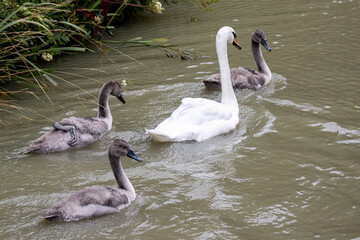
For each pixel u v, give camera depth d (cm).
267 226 595
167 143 700
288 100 766
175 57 891
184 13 1113
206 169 660
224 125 713
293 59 864
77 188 638
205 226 595
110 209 607
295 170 654
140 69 857
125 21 1077
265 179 645
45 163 673
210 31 975
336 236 585
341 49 881
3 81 802
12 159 679
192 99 714
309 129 711
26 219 603
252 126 724
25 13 761
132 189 627
